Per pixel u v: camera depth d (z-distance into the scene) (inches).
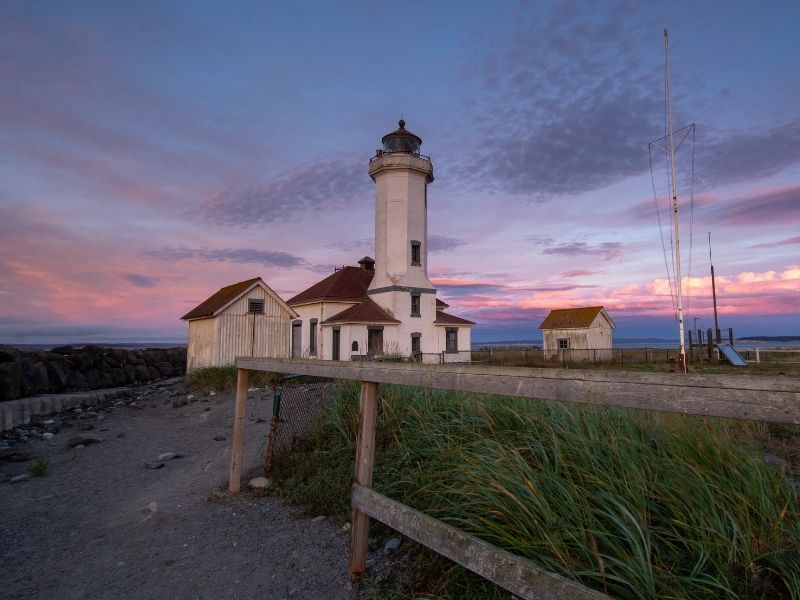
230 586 143.6
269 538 172.2
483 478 138.5
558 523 114.3
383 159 1139.3
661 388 74.5
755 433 213.2
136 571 158.6
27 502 238.5
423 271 1153.4
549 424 170.4
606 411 171.0
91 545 183.3
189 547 172.9
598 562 100.7
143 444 362.6
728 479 120.0
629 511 113.0
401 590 127.3
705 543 100.8
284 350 856.3
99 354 838.5
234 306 813.2
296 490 207.3
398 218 1136.2
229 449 307.1
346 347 1035.3
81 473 290.2
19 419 466.9
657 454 140.8
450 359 1127.6
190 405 527.8
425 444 198.5
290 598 133.9
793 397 62.0
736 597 89.4
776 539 100.6
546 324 1605.6
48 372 658.8
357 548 137.9
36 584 154.3
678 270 865.5
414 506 160.4
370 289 1167.6
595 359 1332.4
